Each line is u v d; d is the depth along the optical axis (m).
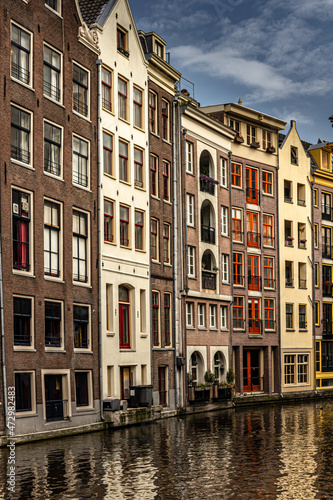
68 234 28.59
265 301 48.84
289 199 51.88
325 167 56.91
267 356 48.50
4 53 25.17
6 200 24.97
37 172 26.78
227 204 45.28
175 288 38.31
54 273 27.80
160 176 37.44
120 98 33.88
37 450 22.66
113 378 31.58
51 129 28.03
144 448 23.16
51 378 27.27
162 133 37.88
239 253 46.81
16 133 25.98
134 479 17.83
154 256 36.78
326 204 56.06
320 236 54.91
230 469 19.23
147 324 35.03
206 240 42.69
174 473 18.64
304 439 25.69
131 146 34.38
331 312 55.97
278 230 50.34
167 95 38.66
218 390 41.56
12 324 24.86
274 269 49.78
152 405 33.38
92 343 29.98
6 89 25.20
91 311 30.08
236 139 46.78
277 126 50.56
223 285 44.28
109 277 31.73
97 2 33.59
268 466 19.70
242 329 46.34
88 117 30.61
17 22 26.06
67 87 29.05
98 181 31.08
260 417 35.44
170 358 37.44
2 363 24.16
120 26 33.91
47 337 27.14
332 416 35.97
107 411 29.95
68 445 23.95
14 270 25.28
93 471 18.84
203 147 42.75
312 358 52.69
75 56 29.78
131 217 34.06
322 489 16.73
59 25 28.69
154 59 36.66
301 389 51.25
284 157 51.47
